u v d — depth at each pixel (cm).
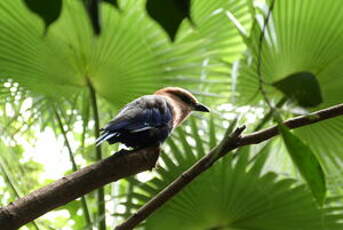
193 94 1491
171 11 1009
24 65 1474
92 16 981
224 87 1491
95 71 1476
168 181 1455
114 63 1474
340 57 1468
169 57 1482
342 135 1465
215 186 1451
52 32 1466
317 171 1373
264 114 1466
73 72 1475
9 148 1480
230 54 1495
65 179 1405
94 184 1409
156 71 1480
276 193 1452
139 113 1456
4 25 1468
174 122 1470
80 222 1520
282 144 1477
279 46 1465
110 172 1410
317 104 1377
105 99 1483
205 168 1412
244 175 1452
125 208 1455
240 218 1454
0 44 1472
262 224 1455
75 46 1470
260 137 1412
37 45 1470
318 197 1375
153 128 1455
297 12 1463
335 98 1470
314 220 1454
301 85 1376
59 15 1012
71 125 1492
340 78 1470
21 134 1489
